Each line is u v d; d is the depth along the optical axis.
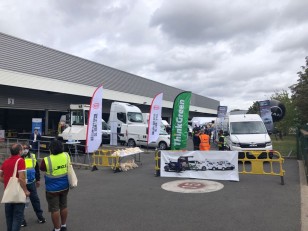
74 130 19.84
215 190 9.88
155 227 6.50
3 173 5.79
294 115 37.41
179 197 9.03
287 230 6.20
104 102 42.41
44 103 31.19
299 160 17.31
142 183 11.24
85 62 35.88
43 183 11.61
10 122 39.44
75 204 8.43
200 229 6.33
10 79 25.97
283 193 9.34
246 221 6.79
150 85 53.31
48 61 30.44
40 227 6.66
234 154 11.58
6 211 5.80
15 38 26.98
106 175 13.09
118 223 6.80
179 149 13.86
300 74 33.78
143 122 28.25
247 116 18.55
